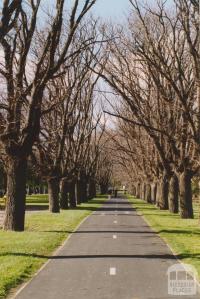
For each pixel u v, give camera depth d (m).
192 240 21.56
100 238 22.48
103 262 15.29
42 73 22.89
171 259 15.98
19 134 24.06
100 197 105.25
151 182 65.88
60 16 22.03
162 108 36.56
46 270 13.77
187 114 29.03
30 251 17.09
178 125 35.78
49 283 11.91
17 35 23.52
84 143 60.34
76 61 36.78
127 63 36.69
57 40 22.25
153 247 19.19
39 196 100.19
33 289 11.18
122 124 51.59
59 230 25.97
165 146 42.72
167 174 43.66
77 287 11.43
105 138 84.94
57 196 42.66
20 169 24.09
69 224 29.97
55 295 10.55
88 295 10.55
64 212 43.00
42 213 41.06
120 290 11.08
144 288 11.30
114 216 39.25
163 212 45.00
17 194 24.17
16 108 23.62
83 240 21.59
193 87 32.19
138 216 39.53
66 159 46.88
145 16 33.19
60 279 12.43
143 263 15.10
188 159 36.03
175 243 20.19
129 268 14.16
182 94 30.80
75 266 14.48
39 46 29.72
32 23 22.69
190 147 35.59
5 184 69.69
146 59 29.89
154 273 13.30
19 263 14.36
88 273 13.30
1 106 23.06
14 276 12.29
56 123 40.53
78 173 55.66
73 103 39.62
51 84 33.66
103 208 53.25
